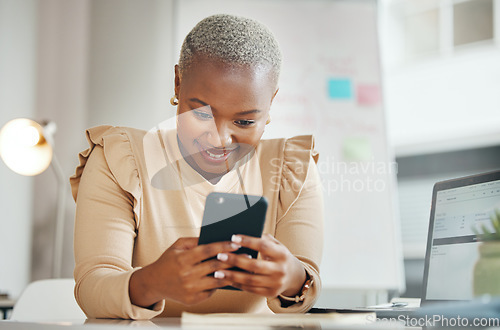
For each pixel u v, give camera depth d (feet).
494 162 9.19
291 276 2.69
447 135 9.53
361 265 8.33
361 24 9.01
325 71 8.80
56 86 10.59
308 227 3.63
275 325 2.23
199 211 3.47
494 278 2.66
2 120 9.50
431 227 3.11
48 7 10.73
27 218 9.94
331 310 3.05
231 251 2.55
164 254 2.55
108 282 2.72
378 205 8.45
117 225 3.17
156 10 9.98
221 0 8.96
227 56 3.14
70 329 2.17
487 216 2.78
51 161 9.36
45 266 10.03
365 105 8.77
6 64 9.66
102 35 10.37
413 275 9.55
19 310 4.32
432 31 10.09
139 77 10.01
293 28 8.90
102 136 3.44
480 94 9.49
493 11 9.61
